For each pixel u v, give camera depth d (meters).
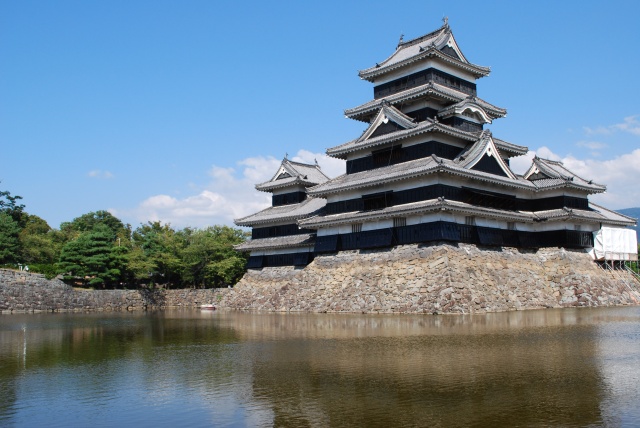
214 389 20.31
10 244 83.94
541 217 58.88
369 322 41.19
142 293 84.81
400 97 60.22
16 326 48.38
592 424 15.11
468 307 45.88
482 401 17.34
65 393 20.34
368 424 15.57
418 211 50.22
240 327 42.47
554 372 21.08
